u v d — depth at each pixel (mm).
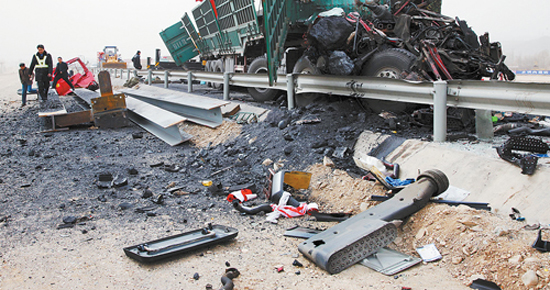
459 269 3277
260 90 10469
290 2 8305
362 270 3395
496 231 3412
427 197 4082
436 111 5387
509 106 4730
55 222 4426
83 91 14453
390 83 6129
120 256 3658
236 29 11328
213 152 7609
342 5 9180
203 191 5758
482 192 4227
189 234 4039
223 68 13820
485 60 6867
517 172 4121
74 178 5953
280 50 7730
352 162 5820
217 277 3293
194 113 9781
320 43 7785
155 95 11867
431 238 3697
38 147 7820
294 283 3178
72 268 3400
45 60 12297
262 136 7461
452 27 7145
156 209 4988
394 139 5828
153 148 8039
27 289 3049
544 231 3359
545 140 5703
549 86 4258
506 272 3033
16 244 3844
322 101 8156
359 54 7727
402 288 3059
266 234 4277
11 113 11859
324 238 3660
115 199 5250
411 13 7621
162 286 3146
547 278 2824
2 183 5605
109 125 9875
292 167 6082
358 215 4012
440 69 6703
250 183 5945
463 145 5211
